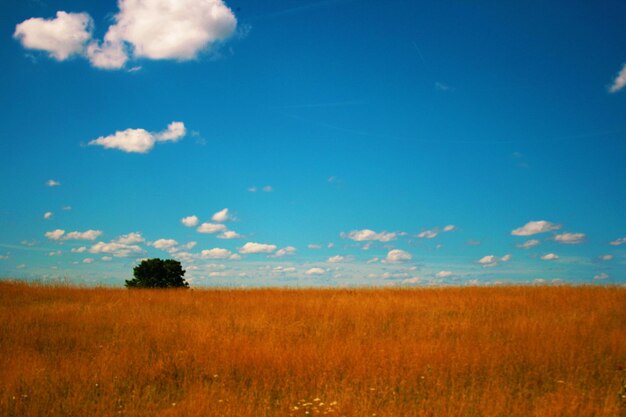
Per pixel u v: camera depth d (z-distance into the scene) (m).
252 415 7.34
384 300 17.42
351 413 7.21
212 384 8.69
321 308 15.95
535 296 18.11
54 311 15.24
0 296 18.25
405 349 10.28
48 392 8.18
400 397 8.08
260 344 10.94
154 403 7.97
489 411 7.23
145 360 10.12
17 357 9.94
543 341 10.99
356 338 11.86
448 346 10.52
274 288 22.83
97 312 15.34
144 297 19.08
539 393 8.32
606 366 9.48
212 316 15.06
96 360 9.98
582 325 12.59
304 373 9.21
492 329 12.78
